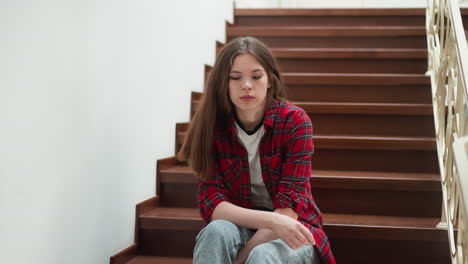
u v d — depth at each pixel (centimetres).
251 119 146
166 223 194
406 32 326
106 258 175
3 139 120
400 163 220
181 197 218
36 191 134
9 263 124
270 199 153
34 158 133
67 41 147
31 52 129
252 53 140
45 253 140
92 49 163
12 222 125
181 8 259
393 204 199
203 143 146
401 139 218
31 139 131
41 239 138
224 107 147
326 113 249
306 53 309
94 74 164
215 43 336
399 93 268
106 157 174
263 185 150
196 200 216
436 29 232
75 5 151
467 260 134
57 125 143
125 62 188
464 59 147
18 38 124
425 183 195
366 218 193
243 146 146
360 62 303
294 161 141
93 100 164
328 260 137
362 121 247
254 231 148
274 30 348
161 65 229
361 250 180
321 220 147
